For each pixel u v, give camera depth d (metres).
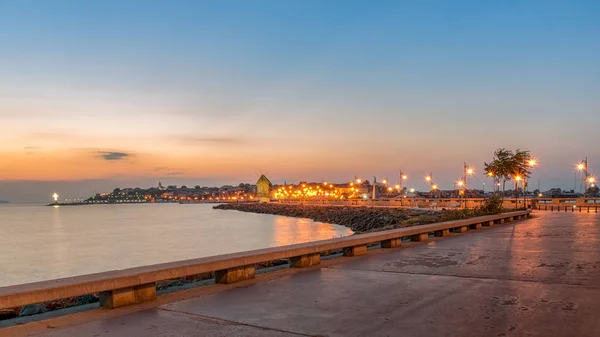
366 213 91.44
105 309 8.57
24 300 7.36
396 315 7.96
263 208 171.00
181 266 9.70
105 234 77.69
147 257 45.78
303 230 78.56
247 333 7.05
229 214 161.62
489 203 42.56
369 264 13.68
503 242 19.73
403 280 11.12
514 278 11.18
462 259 14.56
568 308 8.24
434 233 23.11
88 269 38.88
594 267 12.73
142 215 167.88
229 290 10.12
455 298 9.16
